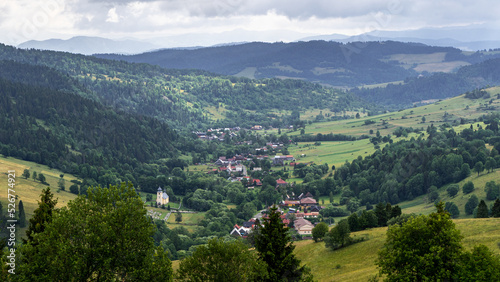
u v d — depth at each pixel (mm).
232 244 57969
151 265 56312
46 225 57250
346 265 98500
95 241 54688
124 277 57969
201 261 57438
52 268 53156
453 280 55656
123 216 57438
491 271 52844
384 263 61594
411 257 58125
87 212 59062
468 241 83375
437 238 58188
